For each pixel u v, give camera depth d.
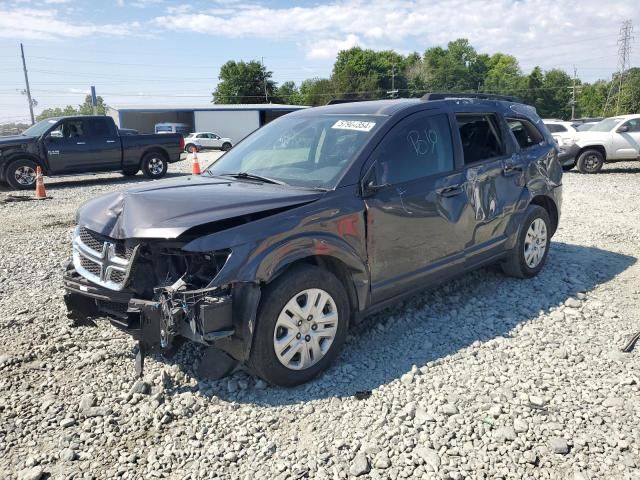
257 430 3.27
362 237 3.98
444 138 4.75
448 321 4.75
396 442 3.11
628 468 2.86
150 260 3.59
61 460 3.06
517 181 5.42
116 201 3.89
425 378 3.78
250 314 3.42
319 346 3.78
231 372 3.76
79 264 4.06
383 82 94.31
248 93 89.88
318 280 3.69
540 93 105.50
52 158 15.25
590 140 16.84
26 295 5.66
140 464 3.02
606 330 4.53
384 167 4.20
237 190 3.95
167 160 17.75
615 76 96.88
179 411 3.45
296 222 3.62
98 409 3.48
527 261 5.65
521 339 4.36
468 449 3.03
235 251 3.37
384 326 4.66
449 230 4.65
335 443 3.09
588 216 9.39
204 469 2.94
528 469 2.87
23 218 10.39
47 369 4.04
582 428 3.20
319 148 4.40
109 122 16.34
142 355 3.71
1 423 3.40
